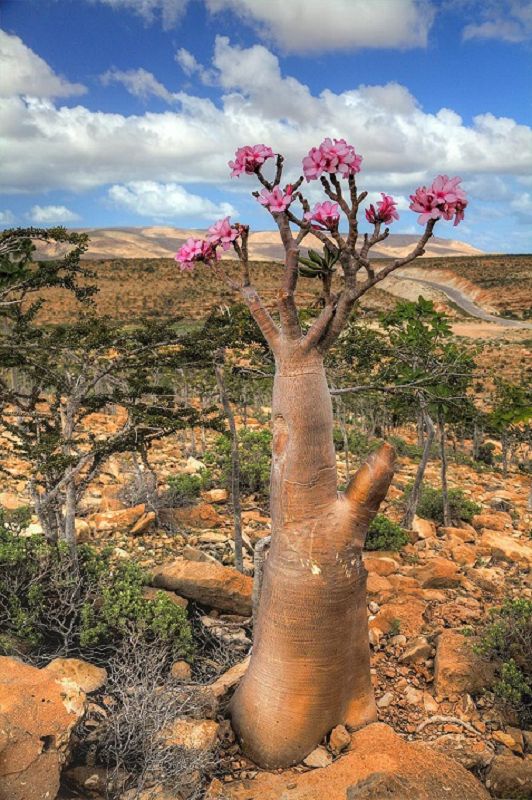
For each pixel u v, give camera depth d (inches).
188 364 362.0
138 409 336.5
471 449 1170.0
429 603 363.9
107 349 362.3
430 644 303.3
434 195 155.2
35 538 312.8
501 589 409.1
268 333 197.3
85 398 356.8
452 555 478.6
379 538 476.7
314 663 201.2
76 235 314.5
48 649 274.7
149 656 235.1
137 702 205.5
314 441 195.8
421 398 485.1
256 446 653.9
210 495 578.2
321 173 161.6
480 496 749.9
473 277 5625.0
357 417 1103.0
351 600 202.4
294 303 189.8
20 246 298.2
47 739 183.6
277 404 198.8
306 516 198.1
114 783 190.5
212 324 387.9
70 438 338.6
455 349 504.4
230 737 219.0
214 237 189.8
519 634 278.2
